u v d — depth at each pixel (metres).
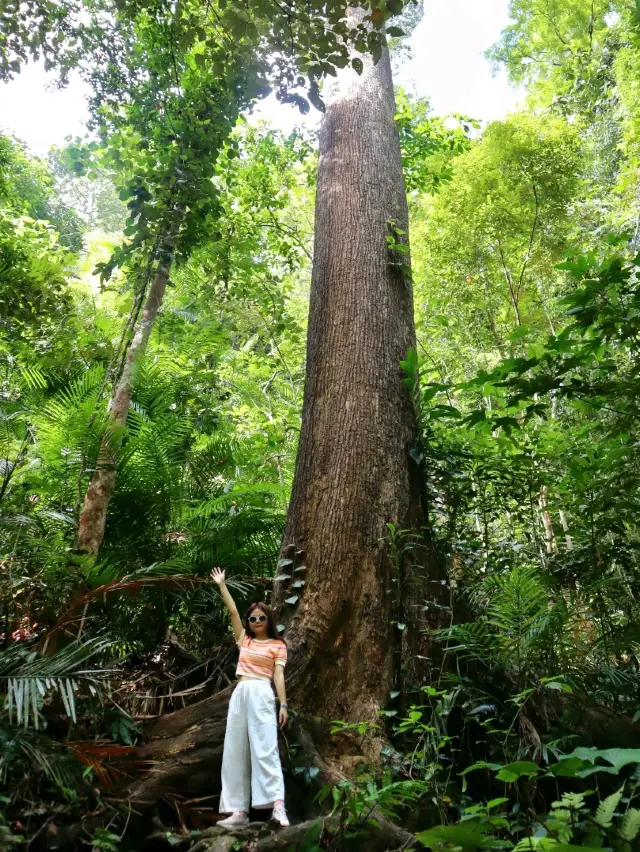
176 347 8.04
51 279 8.12
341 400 4.98
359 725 3.47
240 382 10.24
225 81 5.62
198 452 6.43
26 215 10.95
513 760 3.61
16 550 4.41
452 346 10.65
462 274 10.72
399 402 5.15
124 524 5.03
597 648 4.67
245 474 7.09
